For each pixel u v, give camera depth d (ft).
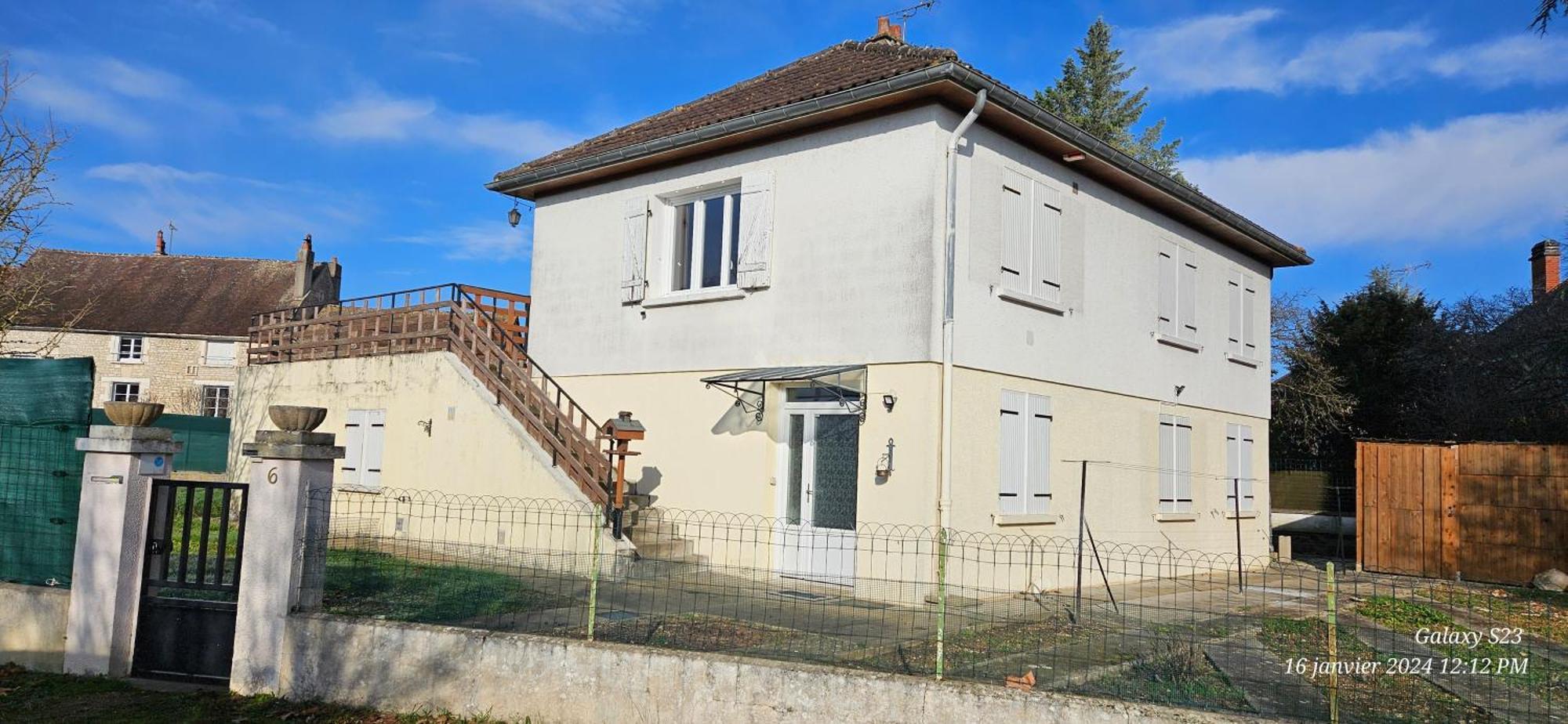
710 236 44.42
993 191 38.83
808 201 39.55
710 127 40.75
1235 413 57.93
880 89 35.99
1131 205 48.49
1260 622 32.01
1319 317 88.43
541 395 42.37
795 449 39.91
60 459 26.61
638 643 23.49
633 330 45.68
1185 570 51.11
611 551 36.81
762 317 40.65
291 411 24.26
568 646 21.22
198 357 134.82
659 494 43.42
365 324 52.29
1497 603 38.29
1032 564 37.58
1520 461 49.29
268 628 23.85
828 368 37.01
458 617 26.13
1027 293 40.32
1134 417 47.60
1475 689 22.65
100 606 24.82
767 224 40.55
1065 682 21.66
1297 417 84.53
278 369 57.62
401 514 46.26
